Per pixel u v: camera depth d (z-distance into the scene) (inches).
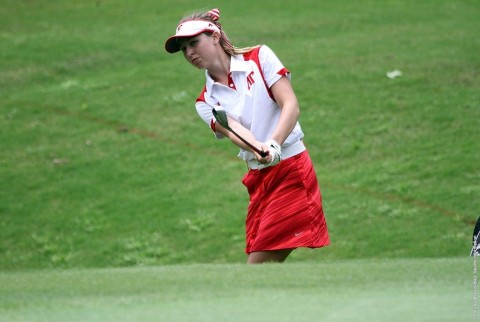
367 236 1706.4
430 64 2561.5
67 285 663.1
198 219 1806.1
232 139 868.0
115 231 1775.3
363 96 2370.8
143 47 2847.0
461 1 3292.3
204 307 550.9
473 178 1911.9
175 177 2003.0
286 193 888.3
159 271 717.9
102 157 2105.1
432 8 3208.7
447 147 2068.2
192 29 868.0
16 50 2829.7
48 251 1702.8
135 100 2429.9
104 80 2578.7
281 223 892.0
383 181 1932.8
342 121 2236.7
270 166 889.5
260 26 2994.6
